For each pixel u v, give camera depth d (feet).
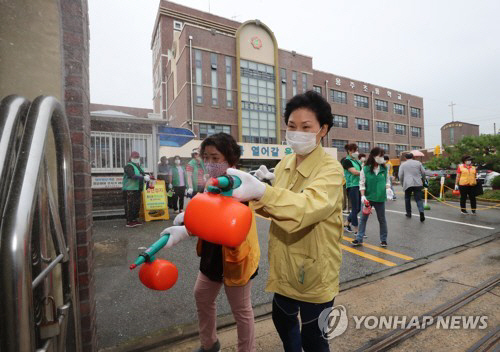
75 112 5.15
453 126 132.67
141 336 6.91
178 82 77.77
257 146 78.33
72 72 5.15
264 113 82.12
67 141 3.60
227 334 7.22
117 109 112.98
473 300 8.82
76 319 3.82
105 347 6.48
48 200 3.36
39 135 2.57
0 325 2.03
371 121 113.29
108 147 22.88
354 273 11.10
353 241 14.76
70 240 3.67
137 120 23.25
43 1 4.73
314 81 98.53
